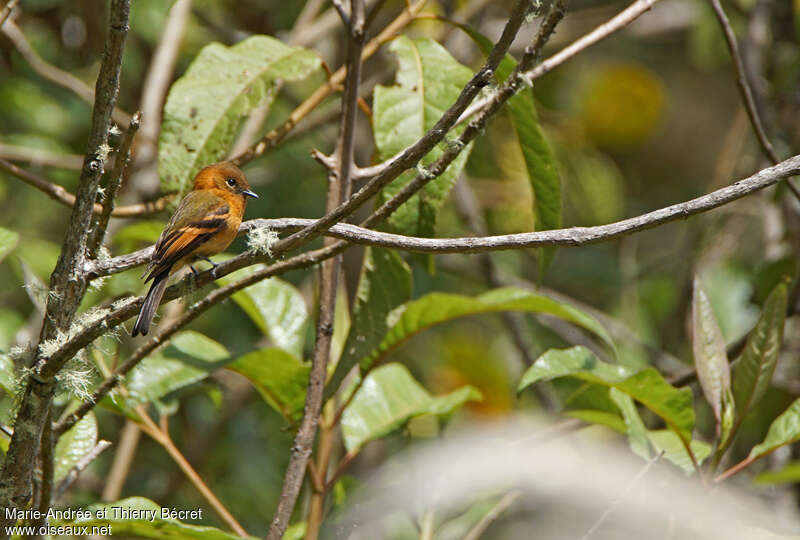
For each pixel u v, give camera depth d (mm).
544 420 14391
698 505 8352
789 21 16328
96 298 10867
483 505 10203
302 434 7816
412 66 8672
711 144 23750
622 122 19281
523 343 15352
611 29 9109
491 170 17344
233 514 14086
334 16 16078
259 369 8883
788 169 5957
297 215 16016
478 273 16531
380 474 9891
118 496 12055
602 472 9852
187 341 9422
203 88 8891
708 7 17453
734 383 8406
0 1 12469
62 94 17031
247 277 6934
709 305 8805
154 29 15805
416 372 17141
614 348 9211
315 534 8625
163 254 8289
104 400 8766
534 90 17828
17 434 6297
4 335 13281
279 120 16750
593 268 18203
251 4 16781
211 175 9242
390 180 6027
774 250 14641
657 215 6020
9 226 17078
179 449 14758
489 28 18000
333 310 8070
